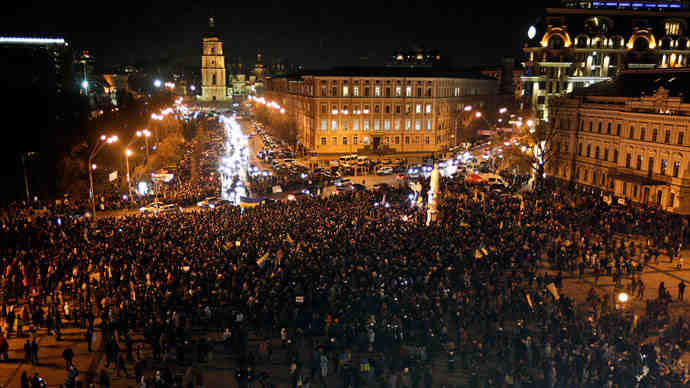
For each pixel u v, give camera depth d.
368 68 134.12
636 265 43.44
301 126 139.38
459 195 67.56
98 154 86.31
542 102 117.19
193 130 162.62
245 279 35.66
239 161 103.50
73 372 24.62
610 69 118.31
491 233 48.06
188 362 29.52
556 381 25.81
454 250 42.56
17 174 72.81
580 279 42.38
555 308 33.91
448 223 51.81
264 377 26.03
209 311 33.00
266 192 75.94
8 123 83.69
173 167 93.75
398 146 125.75
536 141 83.38
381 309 31.94
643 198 68.00
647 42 117.31
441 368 29.00
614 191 73.19
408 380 25.80
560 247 45.12
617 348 28.94
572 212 57.66
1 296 35.81
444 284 35.97
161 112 133.00
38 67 131.50
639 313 36.34
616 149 74.50
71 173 74.12
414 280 36.91
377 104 122.88
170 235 45.47
